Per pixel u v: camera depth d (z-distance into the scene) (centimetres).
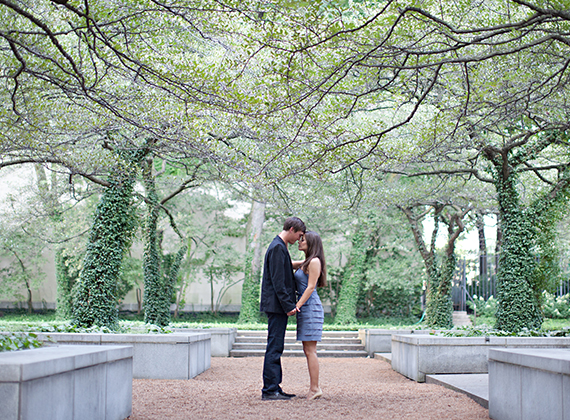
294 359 1204
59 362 304
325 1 479
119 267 1096
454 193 1307
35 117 741
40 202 1449
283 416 421
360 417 426
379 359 1229
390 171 1141
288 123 686
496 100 746
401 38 561
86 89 575
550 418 346
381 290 2494
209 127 766
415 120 1178
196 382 680
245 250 2619
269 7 474
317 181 1169
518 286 1076
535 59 658
